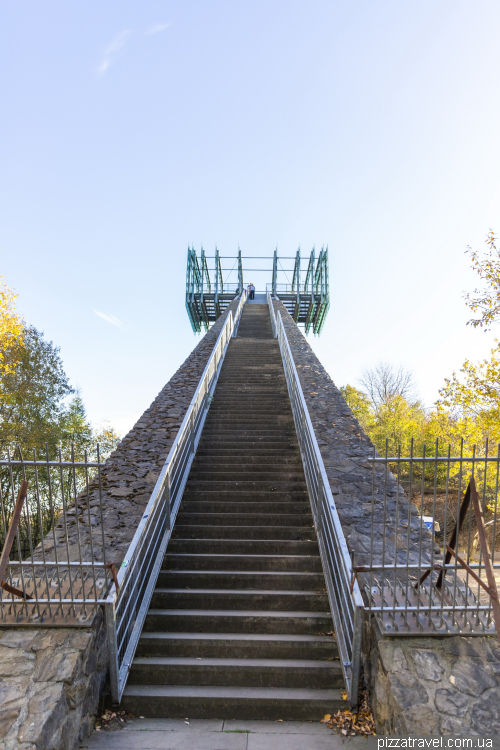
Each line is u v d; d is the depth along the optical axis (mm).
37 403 23578
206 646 4012
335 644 3977
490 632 3332
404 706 2900
